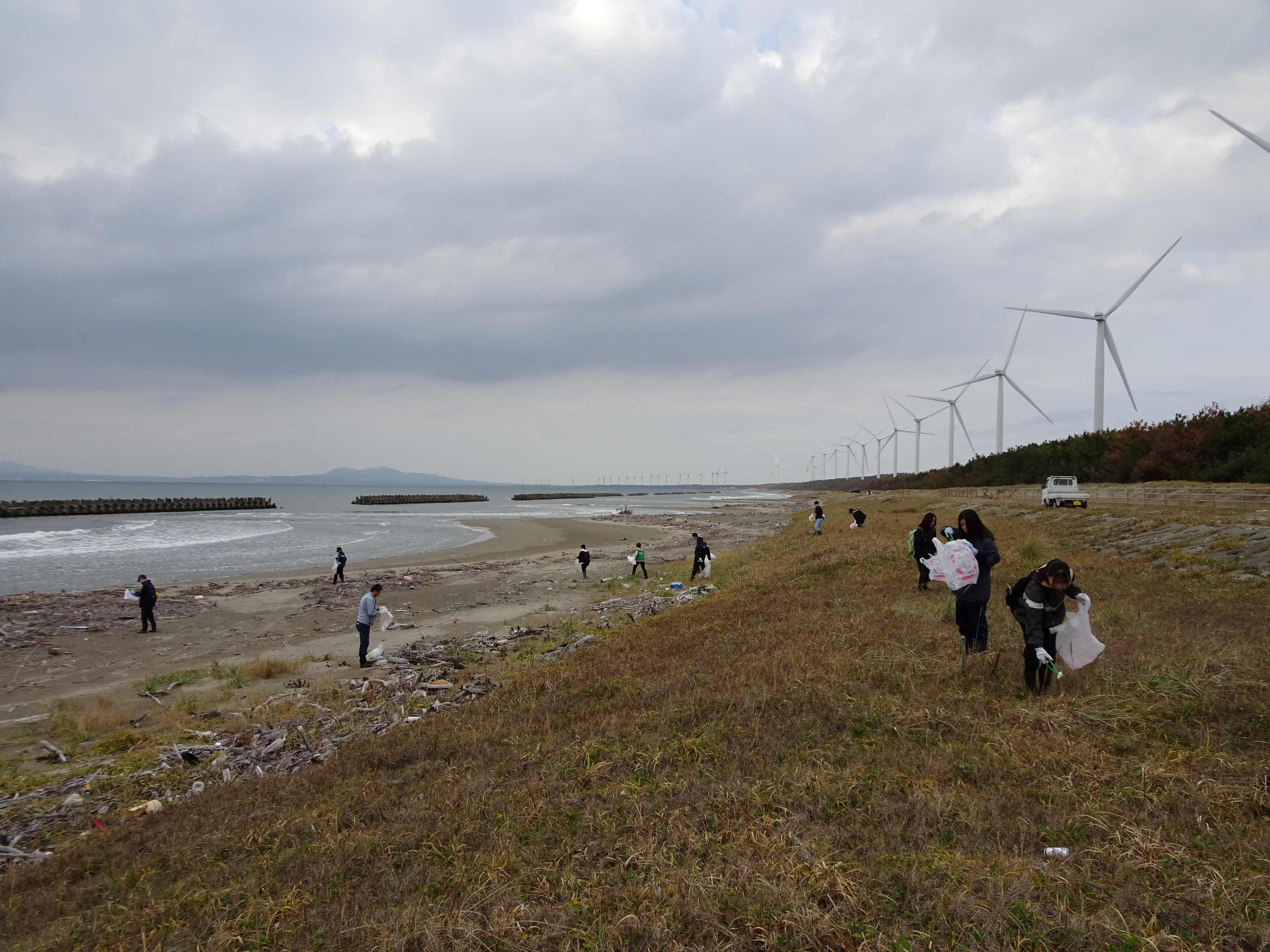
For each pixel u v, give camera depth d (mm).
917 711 7035
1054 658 7375
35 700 14648
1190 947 3471
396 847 5598
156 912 5066
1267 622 9867
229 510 121875
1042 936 3621
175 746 11297
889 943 3699
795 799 5457
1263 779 5055
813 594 15867
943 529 9648
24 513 85688
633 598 24312
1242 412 51438
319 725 11969
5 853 7613
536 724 8539
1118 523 26266
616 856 4945
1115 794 5094
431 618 23109
